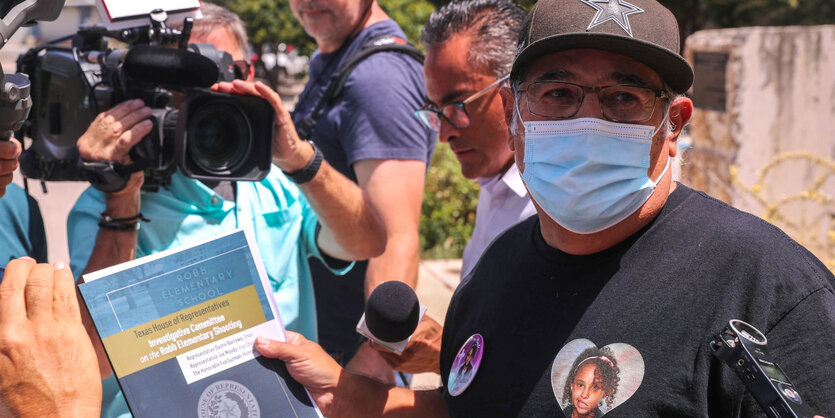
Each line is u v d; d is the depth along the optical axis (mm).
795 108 7375
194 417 1718
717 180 7211
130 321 1705
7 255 2137
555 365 1676
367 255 2699
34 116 2336
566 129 1696
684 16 14047
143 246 2395
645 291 1631
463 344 1907
